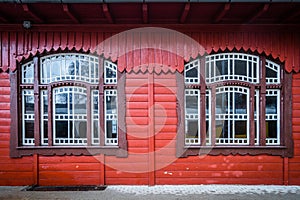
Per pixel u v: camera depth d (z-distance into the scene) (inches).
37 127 201.6
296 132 202.4
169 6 169.0
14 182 201.8
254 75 204.2
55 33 199.6
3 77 200.5
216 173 202.7
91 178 202.5
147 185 202.1
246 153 201.3
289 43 200.8
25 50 199.0
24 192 187.9
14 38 199.6
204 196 179.3
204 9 175.2
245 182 202.5
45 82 203.9
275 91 204.5
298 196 179.0
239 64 204.1
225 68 204.1
